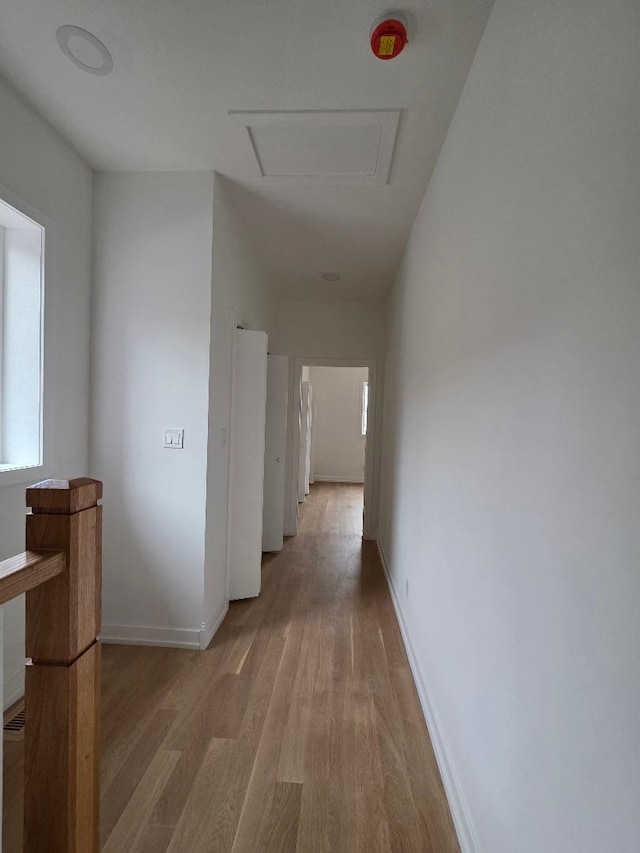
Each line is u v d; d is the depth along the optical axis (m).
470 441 1.47
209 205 2.46
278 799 1.51
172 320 2.48
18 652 1.96
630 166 0.63
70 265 2.29
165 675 2.23
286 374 4.32
